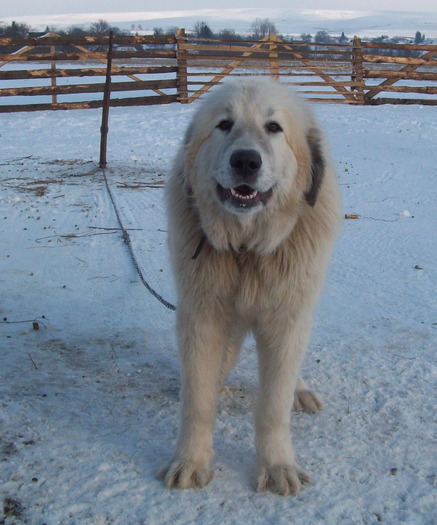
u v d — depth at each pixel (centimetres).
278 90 185
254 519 160
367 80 1359
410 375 222
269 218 175
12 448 181
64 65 1631
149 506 163
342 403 207
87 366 227
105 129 543
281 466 171
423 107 975
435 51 1043
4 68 1510
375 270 317
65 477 171
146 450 184
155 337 249
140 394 211
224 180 169
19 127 767
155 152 634
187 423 177
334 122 808
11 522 157
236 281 180
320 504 165
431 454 183
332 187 187
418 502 165
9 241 355
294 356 179
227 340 189
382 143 675
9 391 209
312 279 179
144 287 294
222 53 1109
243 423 198
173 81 947
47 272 308
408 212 425
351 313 269
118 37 910
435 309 272
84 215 410
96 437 188
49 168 550
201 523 158
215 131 177
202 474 171
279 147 175
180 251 182
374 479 173
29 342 241
